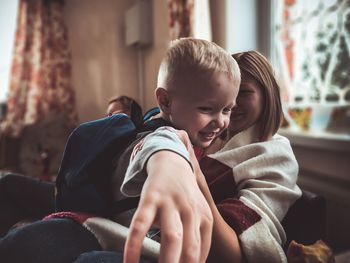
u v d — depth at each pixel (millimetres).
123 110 887
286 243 813
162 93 577
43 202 1012
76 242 586
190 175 327
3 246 591
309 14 2049
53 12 3240
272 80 910
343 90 1839
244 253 664
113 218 652
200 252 311
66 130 3039
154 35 3283
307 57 2070
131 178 387
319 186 1681
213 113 557
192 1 2266
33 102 3162
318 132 1978
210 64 535
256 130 920
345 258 940
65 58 3281
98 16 3592
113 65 3658
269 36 2328
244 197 747
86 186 641
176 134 448
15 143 3105
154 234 653
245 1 2311
